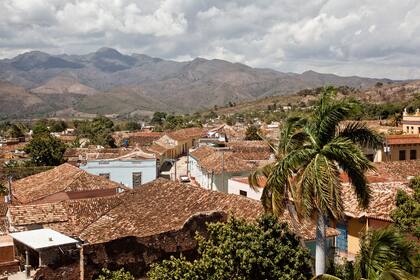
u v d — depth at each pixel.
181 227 20.64
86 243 19.58
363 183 16.48
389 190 29.70
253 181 18.86
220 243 16.89
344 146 16.11
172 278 16.36
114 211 27.50
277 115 156.38
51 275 18.31
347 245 28.36
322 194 15.44
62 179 37.50
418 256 16.06
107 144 99.19
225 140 84.19
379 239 15.79
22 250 21.39
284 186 16.61
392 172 39.50
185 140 97.94
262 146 65.12
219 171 46.00
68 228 25.66
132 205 27.81
